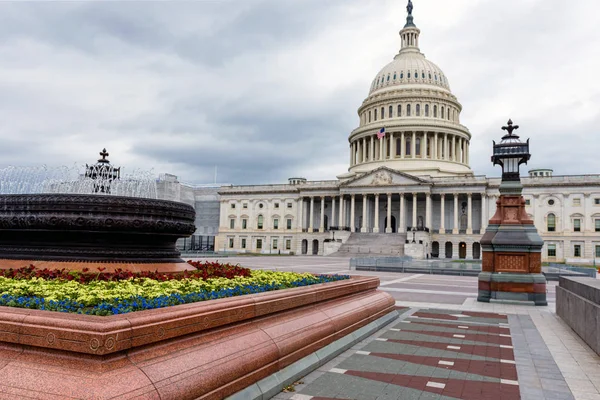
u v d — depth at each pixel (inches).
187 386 256.5
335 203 4662.9
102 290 338.6
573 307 618.8
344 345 485.7
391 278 1584.6
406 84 4899.1
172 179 3272.6
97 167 795.4
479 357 468.8
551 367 435.5
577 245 3740.2
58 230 469.1
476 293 1096.2
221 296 376.5
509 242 902.4
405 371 410.9
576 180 3767.2
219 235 4985.2
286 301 404.2
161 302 311.6
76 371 231.6
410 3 5654.5
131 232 485.1
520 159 933.2
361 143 5068.9
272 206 4825.3
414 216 4060.0
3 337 250.4
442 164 4650.6
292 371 374.0
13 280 386.6
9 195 470.6
